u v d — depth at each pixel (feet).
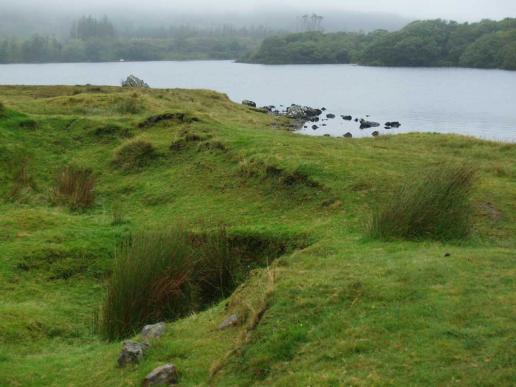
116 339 29.37
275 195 48.62
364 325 22.11
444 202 35.55
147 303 30.99
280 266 30.94
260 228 42.16
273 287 25.91
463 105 193.26
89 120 75.25
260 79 347.77
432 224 34.65
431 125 140.87
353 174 48.11
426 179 37.37
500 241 35.22
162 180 57.82
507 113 168.76
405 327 21.56
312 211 44.65
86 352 27.09
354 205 43.47
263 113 143.64
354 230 38.27
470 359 19.04
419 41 464.24
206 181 54.70
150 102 96.78
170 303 32.32
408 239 34.12
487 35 442.50
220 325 25.30
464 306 22.63
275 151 55.42
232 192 51.29
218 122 74.95
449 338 20.48
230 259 38.65
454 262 27.73
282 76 373.20
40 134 72.38
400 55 472.03
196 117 73.31
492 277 25.54
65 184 57.47
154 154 63.67
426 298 23.65
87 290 37.27
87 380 23.03
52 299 35.45
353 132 124.16
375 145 66.74
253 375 20.92
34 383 23.32
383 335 21.30
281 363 21.02
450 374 18.31
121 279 31.24
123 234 44.24
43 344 29.48
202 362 22.41
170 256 33.83
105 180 61.16
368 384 18.38
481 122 147.64
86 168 64.23
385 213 35.58
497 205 41.11
